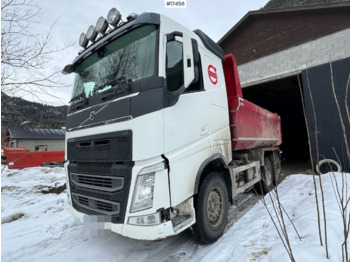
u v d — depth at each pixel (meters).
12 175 7.82
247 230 3.02
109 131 2.34
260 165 5.03
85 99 2.81
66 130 3.17
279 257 2.01
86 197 2.56
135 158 2.11
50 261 2.60
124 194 2.13
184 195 2.30
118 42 2.73
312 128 6.96
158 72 2.22
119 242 2.98
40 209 4.65
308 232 2.37
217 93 3.21
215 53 3.39
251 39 11.02
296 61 9.42
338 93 6.58
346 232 1.66
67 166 3.04
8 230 3.57
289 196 4.43
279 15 9.99
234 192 3.40
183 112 2.45
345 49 8.20
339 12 8.39
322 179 5.36
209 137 2.85
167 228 2.05
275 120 6.45
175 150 2.29
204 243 2.74
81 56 3.15
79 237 3.24
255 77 10.74
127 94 2.30
